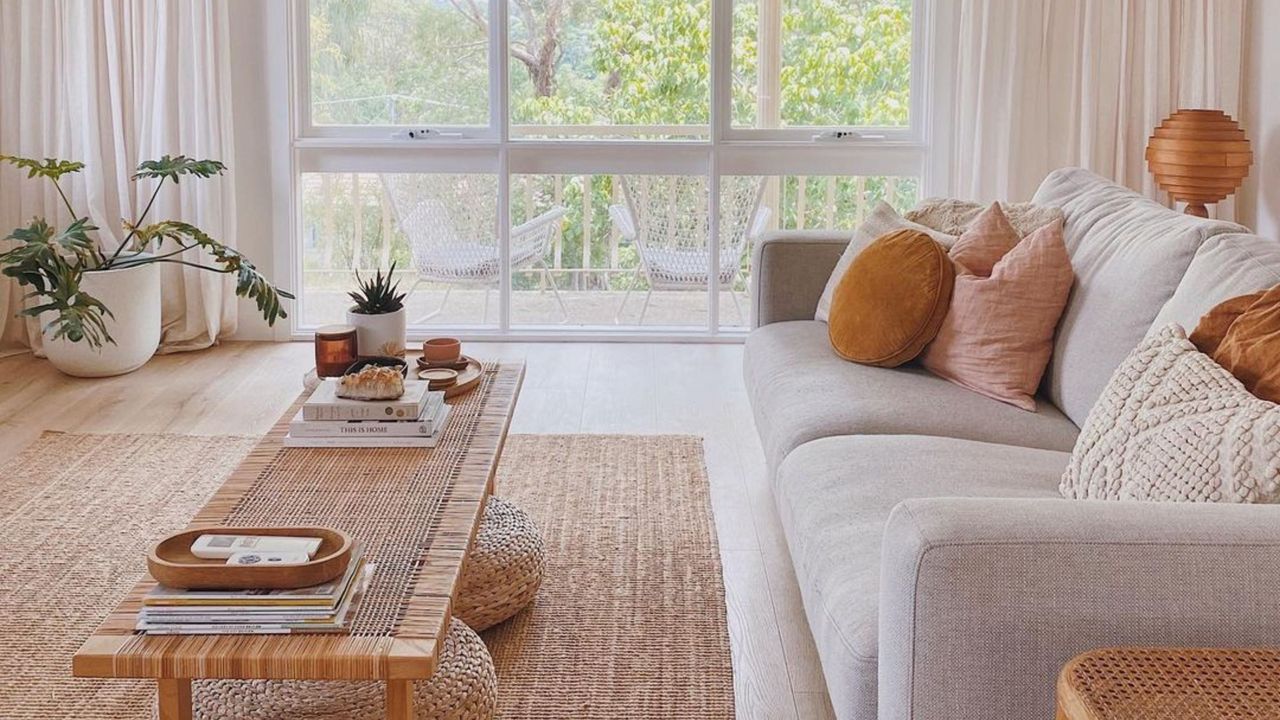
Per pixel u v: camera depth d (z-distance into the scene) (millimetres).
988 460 2566
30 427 4242
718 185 5457
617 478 3818
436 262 5582
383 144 5410
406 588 1911
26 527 3357
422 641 1741
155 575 1780
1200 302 2389
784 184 5477
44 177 5105
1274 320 2082
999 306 3084
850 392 3047
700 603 2977
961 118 5207
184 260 5250
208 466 3873
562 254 5586
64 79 5055
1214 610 1624
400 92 5441
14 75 5051
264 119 5328
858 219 5496
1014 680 1648
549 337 5555
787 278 3906
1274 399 1970
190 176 5191
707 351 5418
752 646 2797
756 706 2551
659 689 2586
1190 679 1520
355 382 2615
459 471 2449
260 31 5262
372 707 2070
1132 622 1630
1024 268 3086
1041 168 5188
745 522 3512
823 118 5457
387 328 3139
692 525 3453
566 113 5480
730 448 4148
